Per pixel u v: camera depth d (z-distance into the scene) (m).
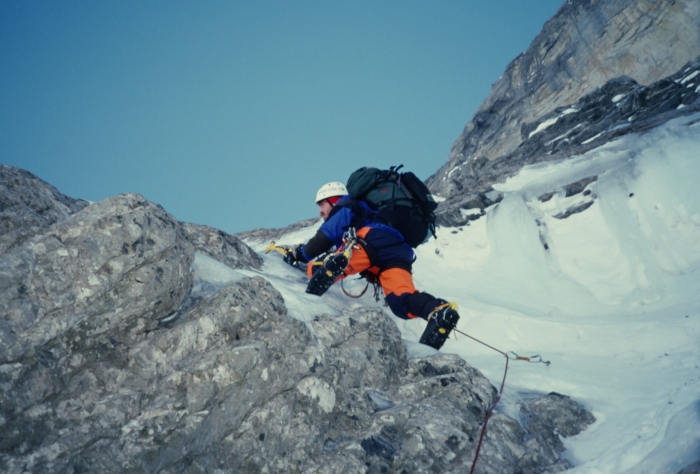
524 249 7.93
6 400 2.54
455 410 3.85
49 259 2.86
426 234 4.65
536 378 4.78
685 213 7.62
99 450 2.61
